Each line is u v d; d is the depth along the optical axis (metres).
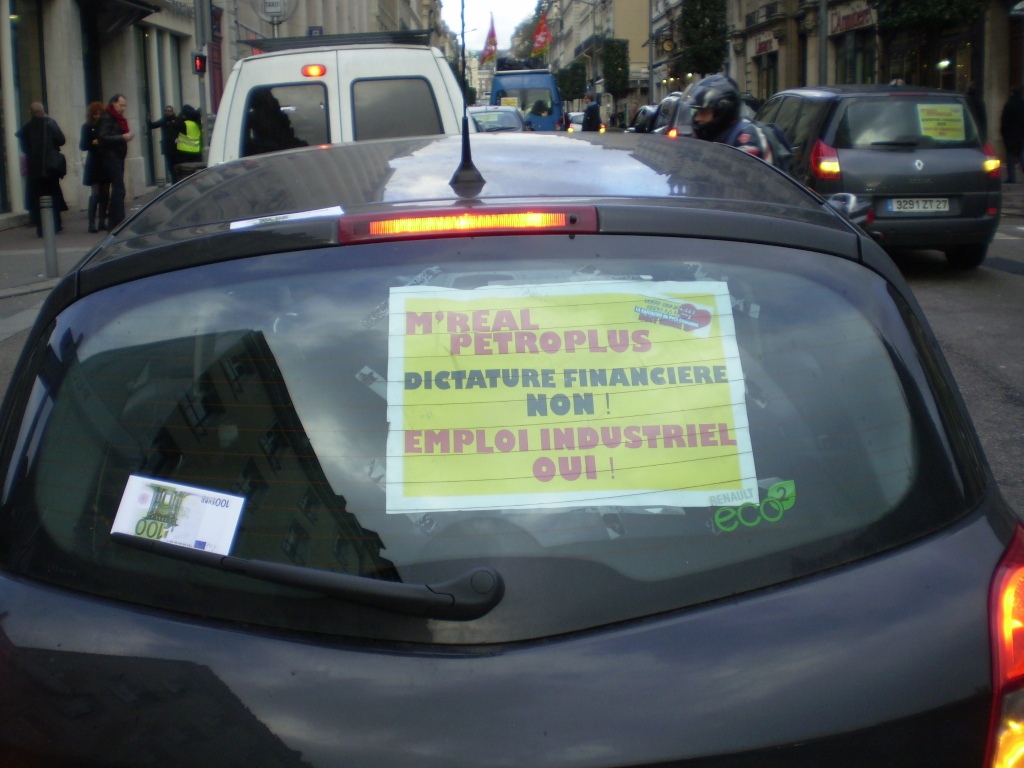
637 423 1.71
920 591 1.59
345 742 1.44
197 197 2.29
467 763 1.41
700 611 1.56
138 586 1.65
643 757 1.42
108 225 16.91
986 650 1.55
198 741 1.47
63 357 1.88
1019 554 1.70
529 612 1.56
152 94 25.89
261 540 1.66
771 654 1.50
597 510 1.64
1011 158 22.91
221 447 1.73
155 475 1.73
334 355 1.76
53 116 20.02
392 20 60.84
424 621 1.55
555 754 1.41
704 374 1.75
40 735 1.53
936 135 10.43
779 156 7.61
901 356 1.86
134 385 1.81
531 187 2.08
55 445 1.81
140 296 1.88
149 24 25.19
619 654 1.50
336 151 2.68
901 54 31.33
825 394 1.78
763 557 1.63
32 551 1.73
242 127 8.27
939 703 1.50
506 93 37.69
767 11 44.66
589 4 81.38
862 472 1.73
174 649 1.56
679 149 2.63
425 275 1.81
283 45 9.09
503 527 1.63
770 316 1.82
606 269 1.82
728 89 6.73
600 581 1.58
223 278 1.86
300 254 1.86
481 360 1.74
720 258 1.86
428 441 1.69
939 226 10.33
